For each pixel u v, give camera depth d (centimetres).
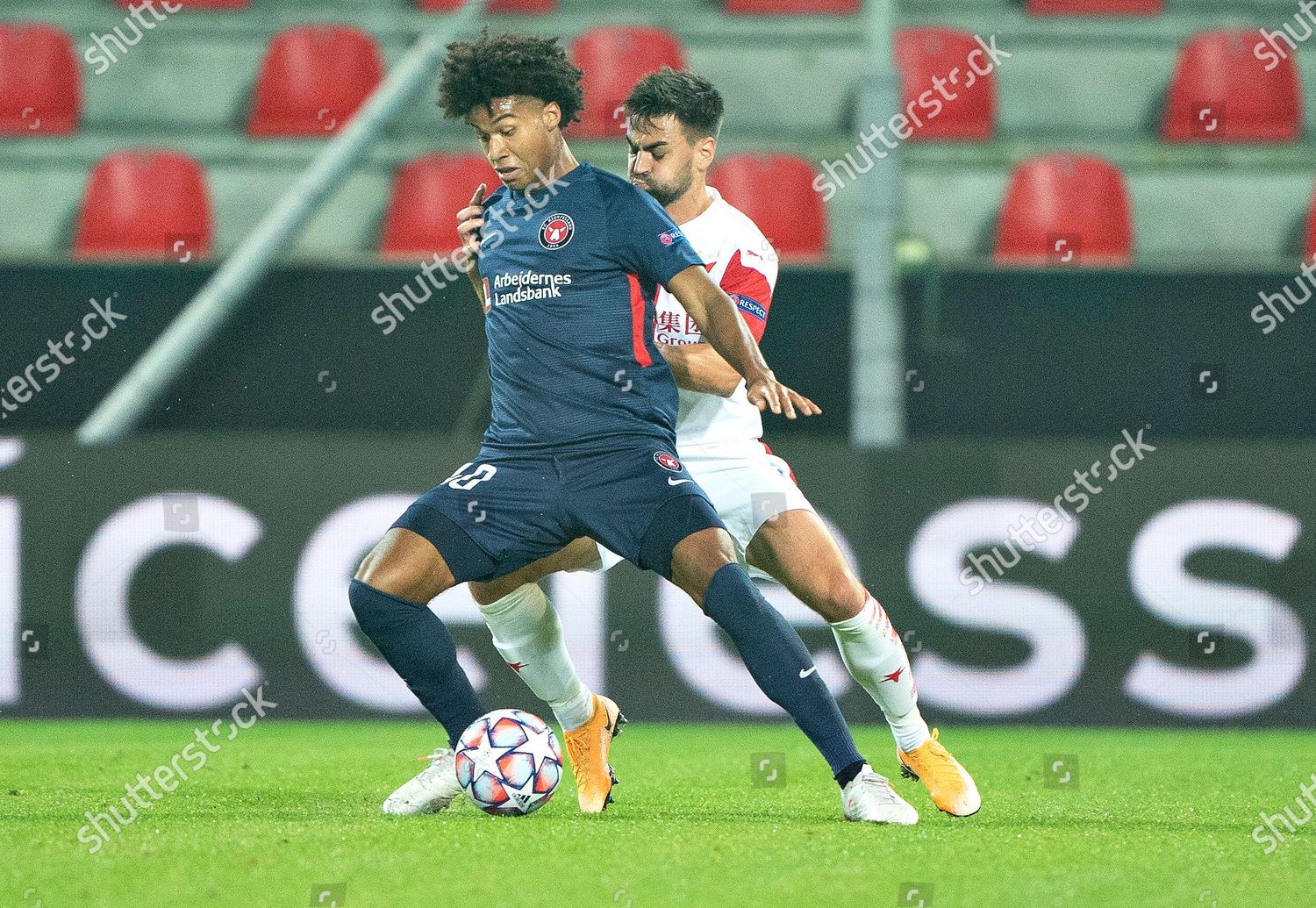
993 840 1316
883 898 1070
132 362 3122
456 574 1379
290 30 4253
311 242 3788
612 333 1389
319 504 2578
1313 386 3073
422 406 3059
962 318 3108
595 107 4100
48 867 1172
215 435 2711
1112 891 1110
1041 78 4291
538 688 1502
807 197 3744
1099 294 3098
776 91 4216
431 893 1074
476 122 1408
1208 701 2542
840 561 1450
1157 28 4438
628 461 1374
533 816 1445
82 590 2558
